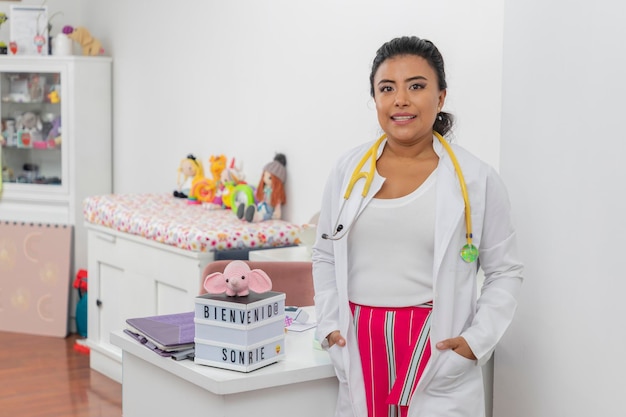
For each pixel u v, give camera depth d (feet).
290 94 14.26
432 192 7.17
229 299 7.43
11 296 18.24
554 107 8.14
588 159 7.85
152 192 17.94
